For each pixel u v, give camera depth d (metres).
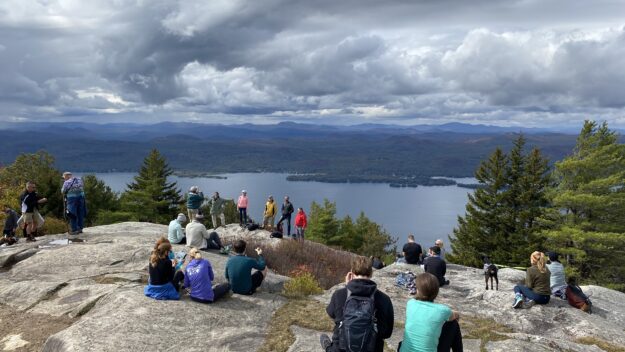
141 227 18.81
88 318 7.60
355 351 3.99
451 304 11.16
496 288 12.41
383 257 51.38
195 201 18.66
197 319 7.96
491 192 41.84
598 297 12.91
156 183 53.69
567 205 33.34
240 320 8.23
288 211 24.30
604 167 33.06
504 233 40.94
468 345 8.09
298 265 17.67
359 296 4.24
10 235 14.36
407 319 4.43
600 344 8.88
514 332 9.30
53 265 11.58
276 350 7.01
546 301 10.67
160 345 6.84
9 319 8.51
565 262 33.75
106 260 12.05
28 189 14.21
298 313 8.90
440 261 12.77
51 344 6.81
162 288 8.64
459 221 44.56
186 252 12.94
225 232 23.56
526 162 41.31
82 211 15.35
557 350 8.16
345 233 53.72
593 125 34.22
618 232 32.31
